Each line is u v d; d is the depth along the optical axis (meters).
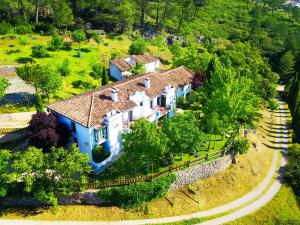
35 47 84.19
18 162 41.28
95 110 50.19
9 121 57.41
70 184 44.06
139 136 46.31
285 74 128.88
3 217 43.94
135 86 59.56
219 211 50.22
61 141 48.28
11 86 69.50
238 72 79.00
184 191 51.19
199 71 77.81
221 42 135.88
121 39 105.50
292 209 53.69
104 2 112.25
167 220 47.12
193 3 145.62
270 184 58.28
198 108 70.25
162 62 101.38
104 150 51.12
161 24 121.94
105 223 45.06
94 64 82.75
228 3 189.50
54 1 103.75
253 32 150.75
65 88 71.19
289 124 85.25
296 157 65.06
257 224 49.50
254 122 76.69
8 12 103.88
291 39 145.12
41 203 46.03
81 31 98.12
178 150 50.62
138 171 50.25
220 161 55.22
